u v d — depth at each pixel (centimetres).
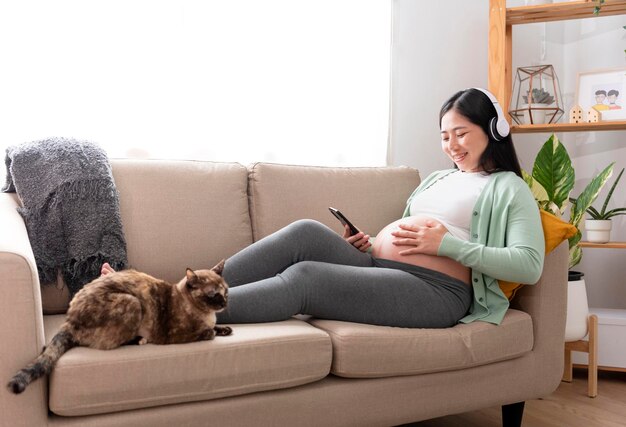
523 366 201
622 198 327
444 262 194
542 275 204
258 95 270
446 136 216
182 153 253
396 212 256
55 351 134
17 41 221
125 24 239
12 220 175
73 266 186
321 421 166
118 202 200
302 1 279
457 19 337
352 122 296
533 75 312
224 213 222
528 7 297
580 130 309
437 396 185
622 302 329
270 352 155
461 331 185
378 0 300
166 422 144
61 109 230
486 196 202
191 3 252
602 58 335
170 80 249
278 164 240
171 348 144
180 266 209
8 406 129
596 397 259
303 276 174
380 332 172
